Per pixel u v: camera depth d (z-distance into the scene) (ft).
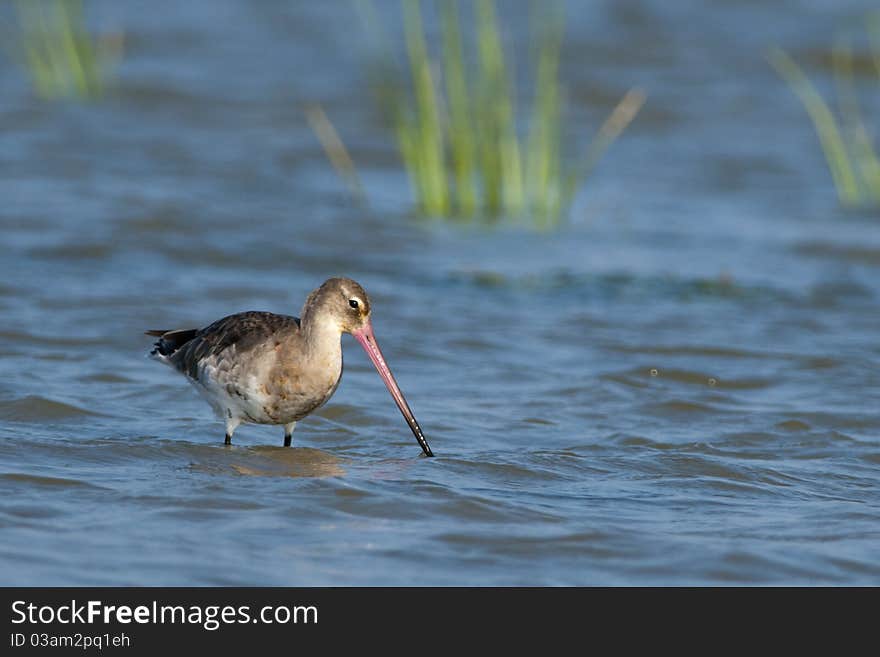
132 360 47.70
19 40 103.19
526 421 42.68
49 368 45.93
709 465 38.06
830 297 61.21
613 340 53.21
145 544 29.78
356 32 111.65
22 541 29.55
